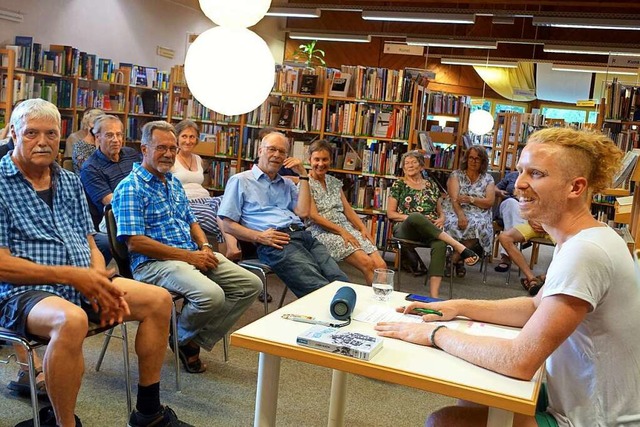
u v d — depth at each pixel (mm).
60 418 2410
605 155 1719
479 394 1538
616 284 1668
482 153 6508
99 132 4562
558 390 1787
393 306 2189
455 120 8750
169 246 3445
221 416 3023
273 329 1843
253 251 4379
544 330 1604
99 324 2596
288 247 4156
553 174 1723
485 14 11359
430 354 1750
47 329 2383
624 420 1711
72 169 5555
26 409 2867
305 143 6980
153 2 11164
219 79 4598
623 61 11500
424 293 5879
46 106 2650
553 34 13883
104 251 4133
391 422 3143
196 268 3486
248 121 7156
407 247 6137
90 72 8734
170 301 2760
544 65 14352
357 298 2268
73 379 2385
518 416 1754
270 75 4723
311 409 3195
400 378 1614
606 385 1720
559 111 16125
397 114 6746
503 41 13031
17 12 8461
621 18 10477
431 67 15000
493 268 7336
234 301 3557
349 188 6992
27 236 2625
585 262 1635
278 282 5762
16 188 2627
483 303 2090
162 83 9828
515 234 6414
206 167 7316
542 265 7688
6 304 2496
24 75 7723
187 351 3512
